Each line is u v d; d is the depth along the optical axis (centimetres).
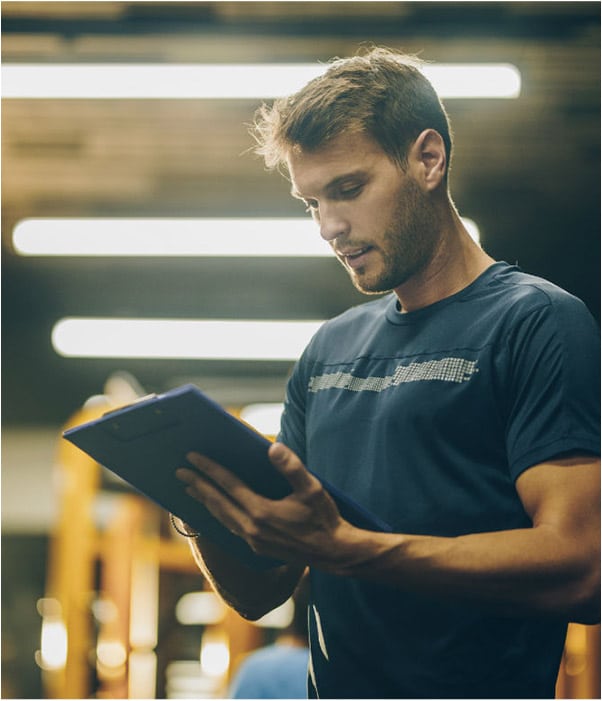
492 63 623
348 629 194
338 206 198
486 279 202
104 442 175
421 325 202
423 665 185
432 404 191
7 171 807
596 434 179
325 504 163
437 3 602
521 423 182
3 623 1056
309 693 204
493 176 794
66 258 927
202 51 624
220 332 958
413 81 204
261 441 160
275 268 916
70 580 866
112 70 620
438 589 170
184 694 895
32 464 1062
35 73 630
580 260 841
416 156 200
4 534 1067
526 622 184
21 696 1044
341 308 927
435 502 187
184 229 848
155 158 787
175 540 898
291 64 617
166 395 160
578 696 813
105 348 980
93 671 871
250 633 825
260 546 171
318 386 215
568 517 172
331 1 599
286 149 201
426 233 201
